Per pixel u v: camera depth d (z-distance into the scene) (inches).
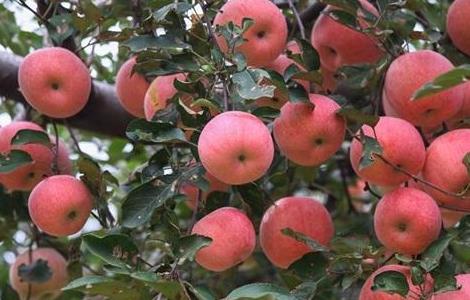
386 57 192.4
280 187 232.7
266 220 192.4
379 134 176.6
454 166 176.4
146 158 289.1
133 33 200.8
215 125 164.1
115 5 225.5
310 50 181.8
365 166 168.6
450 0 239.9
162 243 171.6
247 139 161.9
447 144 179.0
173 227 171.0
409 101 185.3
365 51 208.4
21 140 204.4
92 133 267.4
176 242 159.8
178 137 171.6
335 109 177.0
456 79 141.6
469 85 193.8
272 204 192.9
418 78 184.2
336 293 204.1
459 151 177.2
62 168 218.1
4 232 244.5
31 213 199.0
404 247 175.6
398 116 190.5
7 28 270.2
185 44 178.7
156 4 186.2
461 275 171.5
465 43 209.3
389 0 196.4
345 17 196.1
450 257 183.6
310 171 250.5
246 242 174.1
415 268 161.0
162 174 180.1
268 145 165.6
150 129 172.6
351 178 285.1
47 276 233.6
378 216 178.7
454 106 187.0
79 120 248.5
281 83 167.8
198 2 182.4
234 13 185.0
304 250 188.9
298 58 183.5
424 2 219.9
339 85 221.0
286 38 194.1
